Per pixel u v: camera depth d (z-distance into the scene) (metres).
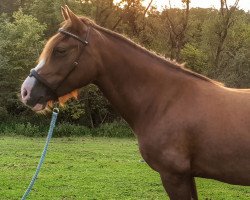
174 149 4.02
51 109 4.39
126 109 4.30
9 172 10.33
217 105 3.99
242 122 3.88
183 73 4.23
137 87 4.24
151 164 4.20
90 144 18.77
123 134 24.00
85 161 12.62
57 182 9.16
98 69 4.21
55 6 27.67
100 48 4.18
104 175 10.15
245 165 3.87
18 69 25.20
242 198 8.10
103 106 27.08
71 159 13.03
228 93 4.06
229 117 3.92
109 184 9.09
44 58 4.07
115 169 11.10
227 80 27.28
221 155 3.91
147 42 30.12
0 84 25.11
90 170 10.91
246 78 27.50
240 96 4.03
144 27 30.06
